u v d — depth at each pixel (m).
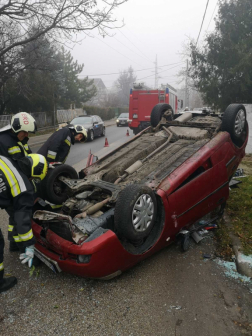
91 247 2.88
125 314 2.83
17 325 2.71
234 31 10.71
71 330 2.65
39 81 21.09
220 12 10.96
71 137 4.93
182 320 2.74
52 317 2.80
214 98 11.70
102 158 4.73
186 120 5.96
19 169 3.07
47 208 4.16
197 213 4.00
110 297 3.07
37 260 3.67
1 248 3.15
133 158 4.47
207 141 4.44
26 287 3.28
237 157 4.95
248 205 5.20
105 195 3.78
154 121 5.96
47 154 4.54
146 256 3.47
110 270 3.07
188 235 3.90
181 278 3.37
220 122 5.30
